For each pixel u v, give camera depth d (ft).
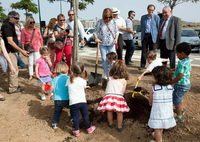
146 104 12.71
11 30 15.17
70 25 20.40
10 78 15.90
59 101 11.01
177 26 18.37
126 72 11.31
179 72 10.38
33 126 11.64
